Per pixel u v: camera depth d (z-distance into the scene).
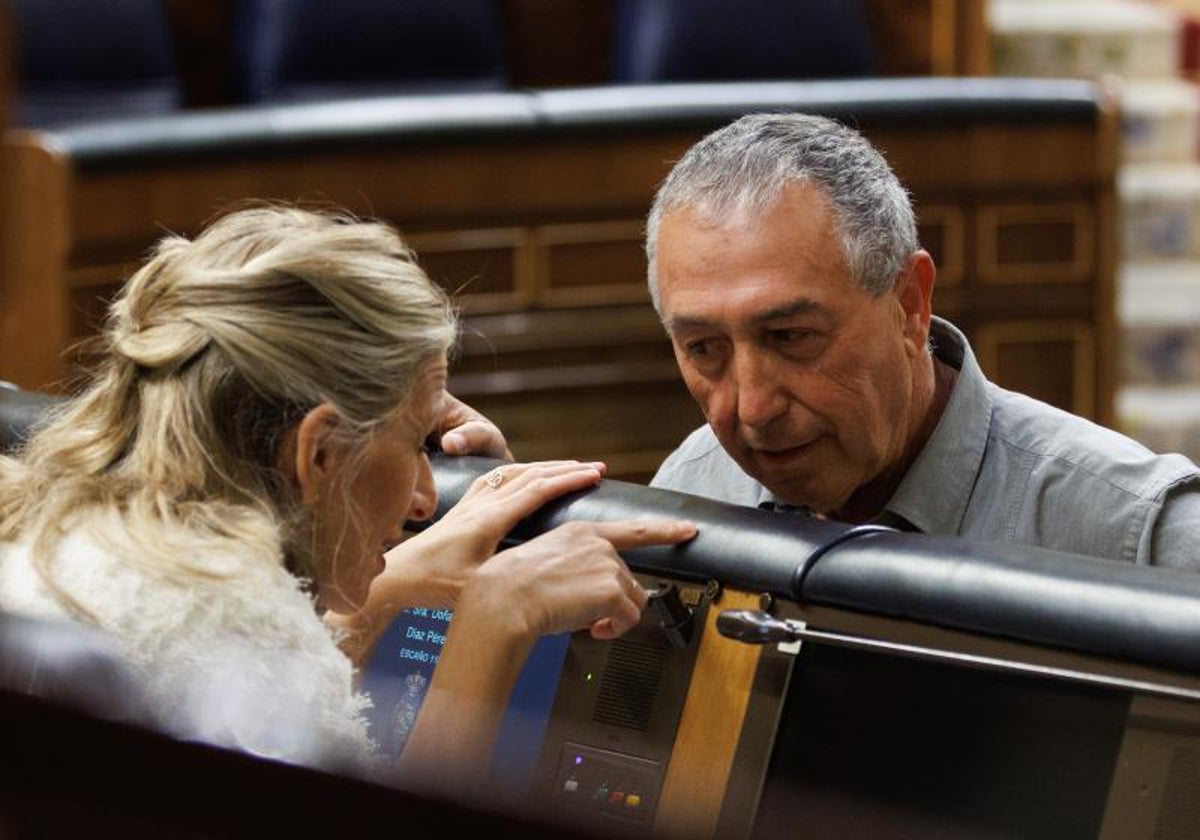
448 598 3.04
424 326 2.75
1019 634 2.37
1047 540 3.48
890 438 3.38
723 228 3.20
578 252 9.31
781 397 3.25
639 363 9.46
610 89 9.39
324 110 8.78
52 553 2.57
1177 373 12.22
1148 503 3.41
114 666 1.47
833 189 3.20
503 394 9.26
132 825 1.02
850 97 9.60
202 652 2.41
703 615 2.75
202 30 10.58
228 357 2.67
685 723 2.71
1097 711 2.29
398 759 2.25
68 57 9.68
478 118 9.01
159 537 2.55
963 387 3.59
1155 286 12.45
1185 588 2.28
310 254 2.71
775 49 10.62
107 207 8.13
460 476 3.32
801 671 2.63
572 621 2.77
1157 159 13.06
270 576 2.53
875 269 3.24
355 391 2.68
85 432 2.76
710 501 2.94
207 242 2.81
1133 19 13.34
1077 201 9.98
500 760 2.49
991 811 2.37
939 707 2.46
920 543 2.59
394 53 10.20
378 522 2.78
